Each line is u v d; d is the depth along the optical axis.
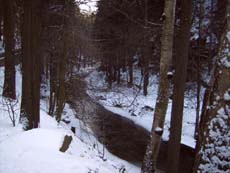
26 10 9.90
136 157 14.85
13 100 14.40
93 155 10.92
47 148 6.62
